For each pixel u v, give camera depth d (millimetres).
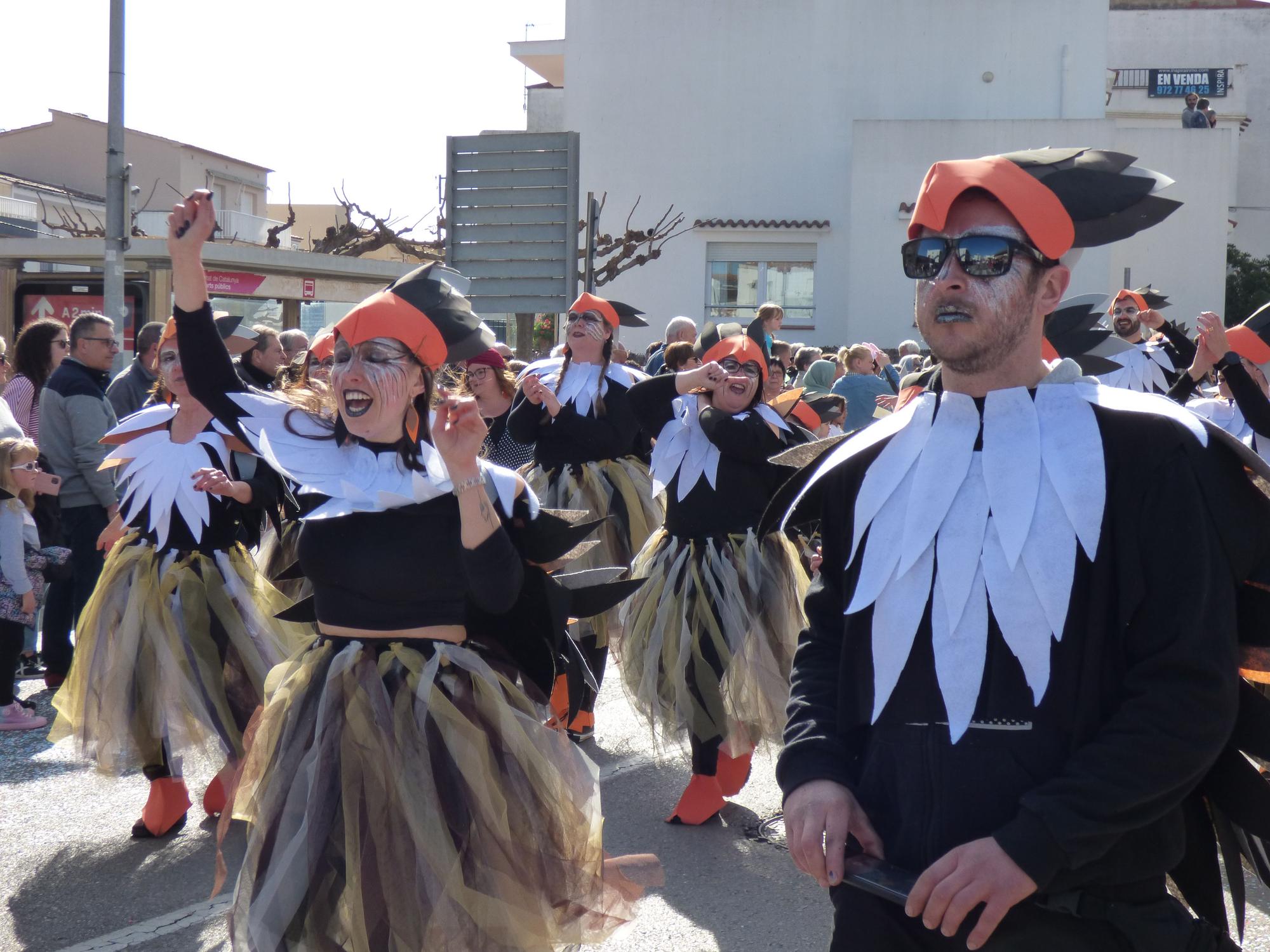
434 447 3094
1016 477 2020
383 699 2922
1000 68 27375
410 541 2979
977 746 1967
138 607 4742
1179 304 26141
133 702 4684
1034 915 1953
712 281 28297
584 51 28391
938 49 27453
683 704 5094
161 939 3984
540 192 10867
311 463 3119
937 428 2139
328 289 17031
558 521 3037
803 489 2344
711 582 5227
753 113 27938
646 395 5520
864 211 26438
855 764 2152
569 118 28578
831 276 27859
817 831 2037
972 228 2068
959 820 1962
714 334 5984
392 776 2842
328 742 2916
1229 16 52906
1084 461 1977
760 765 5996
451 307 3160
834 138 27781
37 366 8312
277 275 16156
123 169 11109
